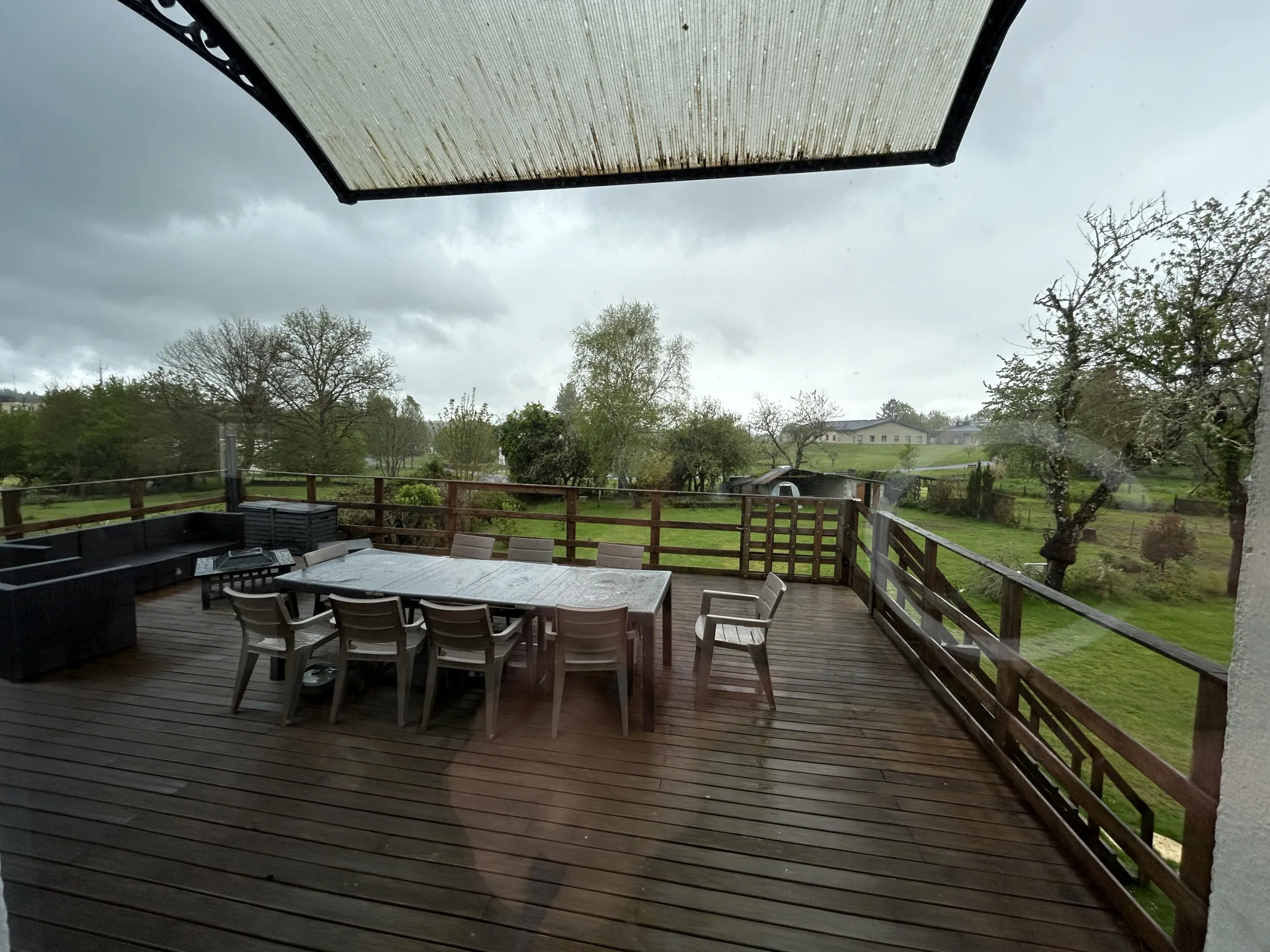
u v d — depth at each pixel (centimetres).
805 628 470
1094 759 225
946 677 347
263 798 235
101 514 552
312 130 268
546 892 190
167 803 231
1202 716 156
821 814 234
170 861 200
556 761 267
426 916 180
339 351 1068
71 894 185
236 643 400
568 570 381
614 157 266
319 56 231
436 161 279
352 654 297
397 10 210
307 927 175
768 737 294
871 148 247
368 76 239
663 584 345
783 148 252
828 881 198
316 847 208
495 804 234
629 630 352
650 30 209
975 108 225
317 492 808
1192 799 158
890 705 333
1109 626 189
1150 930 172
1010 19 195
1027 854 213
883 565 485
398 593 318
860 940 175
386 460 1128
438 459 1127
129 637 392
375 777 251
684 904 187
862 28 202
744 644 324
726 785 251
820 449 1216
